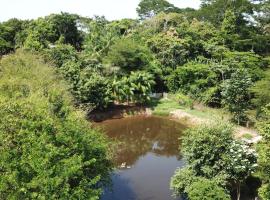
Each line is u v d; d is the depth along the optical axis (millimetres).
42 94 23891
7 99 18047
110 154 21203
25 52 39094
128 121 47781
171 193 24828
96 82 46219
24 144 14688
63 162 14938
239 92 39125
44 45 62938
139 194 24719
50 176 14211
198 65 53906
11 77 28359
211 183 19641
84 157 17078
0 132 15062
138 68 55812
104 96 47906
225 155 20766
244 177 20875
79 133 17391
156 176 28531
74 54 51062
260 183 22062
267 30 66125
